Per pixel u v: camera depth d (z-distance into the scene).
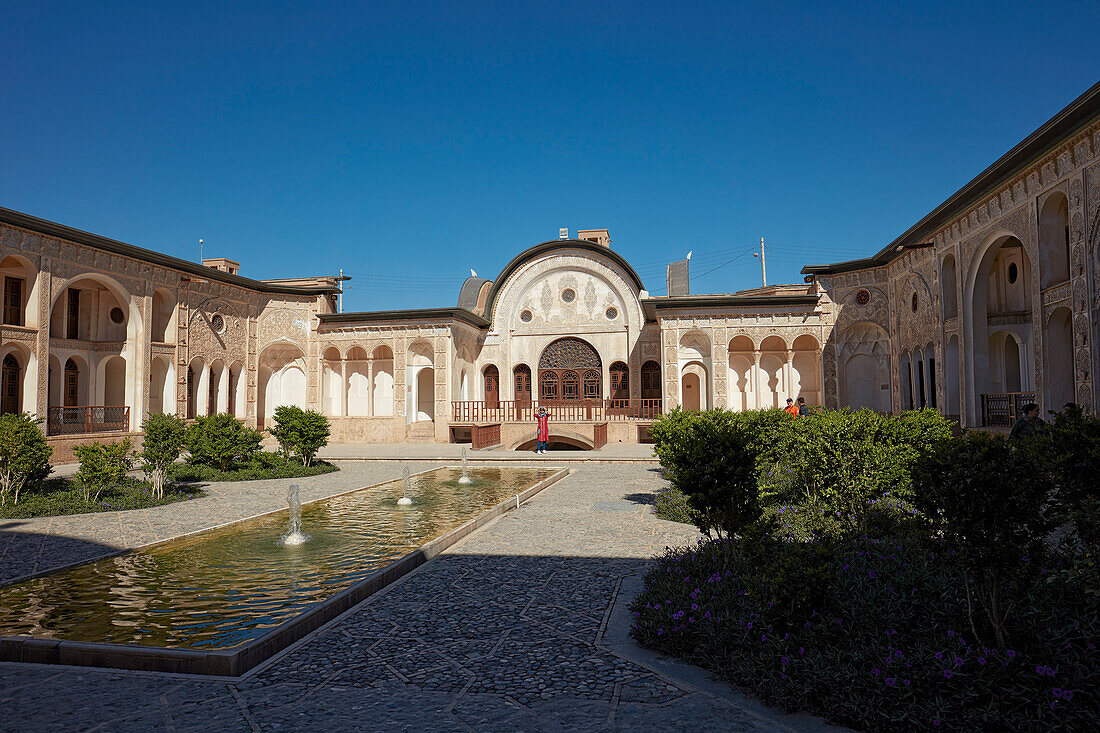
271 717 3.63
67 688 4.09
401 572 6.58
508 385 28.95
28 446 11.20
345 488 13.00
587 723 3.51
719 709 3.67
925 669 3.42
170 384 21.83
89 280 20.09
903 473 7.77
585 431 23.47
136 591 6.03
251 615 5.33
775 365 25.16
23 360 17.31
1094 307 11.70
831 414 9.28
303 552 7.51
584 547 7.67
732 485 5.77
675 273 28.06
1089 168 11.79
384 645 4.70
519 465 17.14
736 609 4.48
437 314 25.80
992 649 3.54
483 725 3.49
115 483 12.09
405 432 26.17
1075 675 3.27
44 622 5.20
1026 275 16.66
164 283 21.52
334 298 28.80
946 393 17.81
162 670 4.33
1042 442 4.57
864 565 4.86
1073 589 4.05
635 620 4.89
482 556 7.36
